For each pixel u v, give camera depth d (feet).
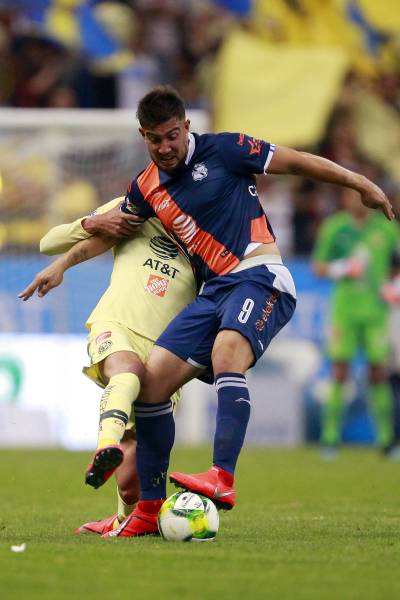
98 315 64.64
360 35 225.97
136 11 214.48
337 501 90.07
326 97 212.64
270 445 175.94
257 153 61.52
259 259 61.57
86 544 56.03
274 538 60.03
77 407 165.37
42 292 66.13
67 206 173.17
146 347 63.98
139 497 63.52
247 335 59.47
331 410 154.10
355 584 43.27
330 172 62.64
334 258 159.22
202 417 173.68
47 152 172.45
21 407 165.78
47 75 211.41
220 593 41.27
